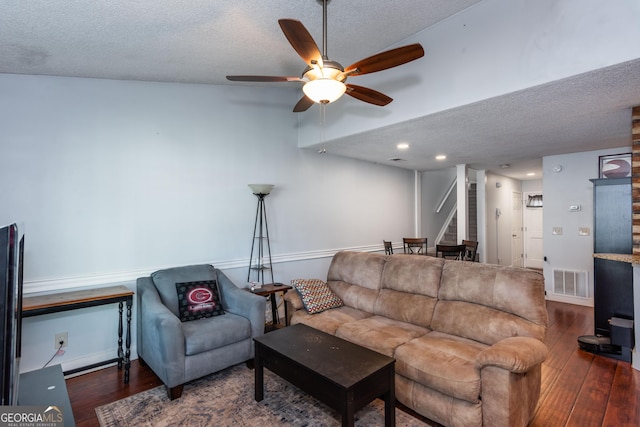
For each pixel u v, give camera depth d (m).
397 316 3.01
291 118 4.53
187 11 2.01
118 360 2.85
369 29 2.64
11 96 2.69
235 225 3.98
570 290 5.11
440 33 2.75
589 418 2.21
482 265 2.73
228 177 3.93
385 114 3.27
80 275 2.96
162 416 2.24
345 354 2.13
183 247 3.57
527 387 2.04
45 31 2.08
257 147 4.19
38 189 2.78
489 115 2.92
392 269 3.28
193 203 3.65
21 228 1.29
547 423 2.16
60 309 2.47
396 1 2.30
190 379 2.52
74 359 2.90
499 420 1.86
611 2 1.94
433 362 2.13
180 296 3.04
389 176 6.14
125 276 3.19
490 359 1.88
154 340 2.58
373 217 5.78
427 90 2.87
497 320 2.41
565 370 2.93
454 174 7.64
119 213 3.17
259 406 2.36
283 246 4.45
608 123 3.20
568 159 5.05
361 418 2.22
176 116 3.54
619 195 3.68
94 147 3.05
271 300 4.02
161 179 3.43
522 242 8.41
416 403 2.21
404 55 1.88
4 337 1.03
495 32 2.43
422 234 7.10
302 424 2.15
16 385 1.22
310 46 1.75
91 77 3.02
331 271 3.83
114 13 1.94
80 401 2.42
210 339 2.61
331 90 2.01
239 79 2.14
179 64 2.90
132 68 2.88
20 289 1.29
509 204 7.83
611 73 2.04
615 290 3.55
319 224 4.89
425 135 3.71
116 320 3.13
